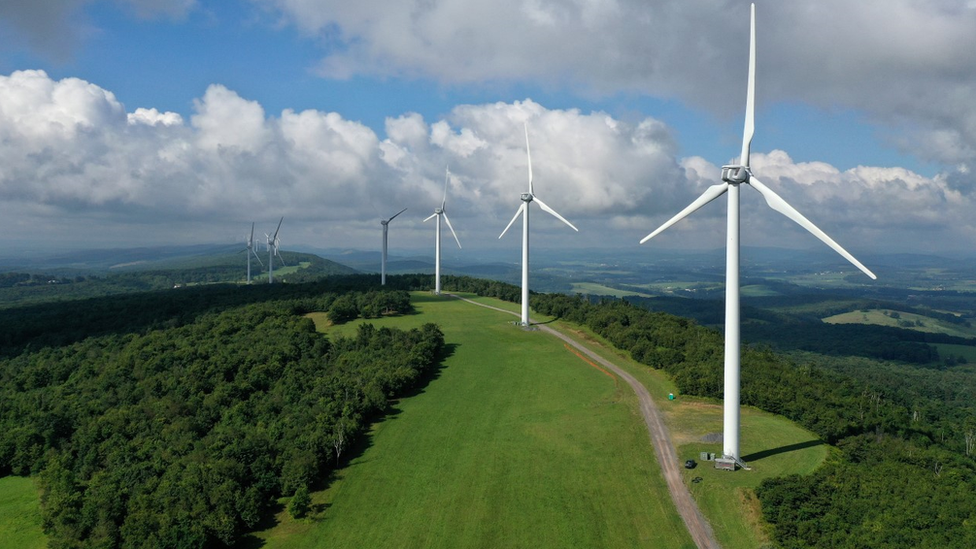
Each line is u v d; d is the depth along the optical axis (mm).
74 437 89188
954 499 64688
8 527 70562
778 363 119000
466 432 86875
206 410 93562
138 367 110688
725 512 63094
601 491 68875
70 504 68375
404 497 69312
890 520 59656
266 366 107500
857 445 80312
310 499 69250
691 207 71250
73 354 130125
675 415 88438
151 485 70500
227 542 60844
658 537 60438
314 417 86188
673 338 124625
